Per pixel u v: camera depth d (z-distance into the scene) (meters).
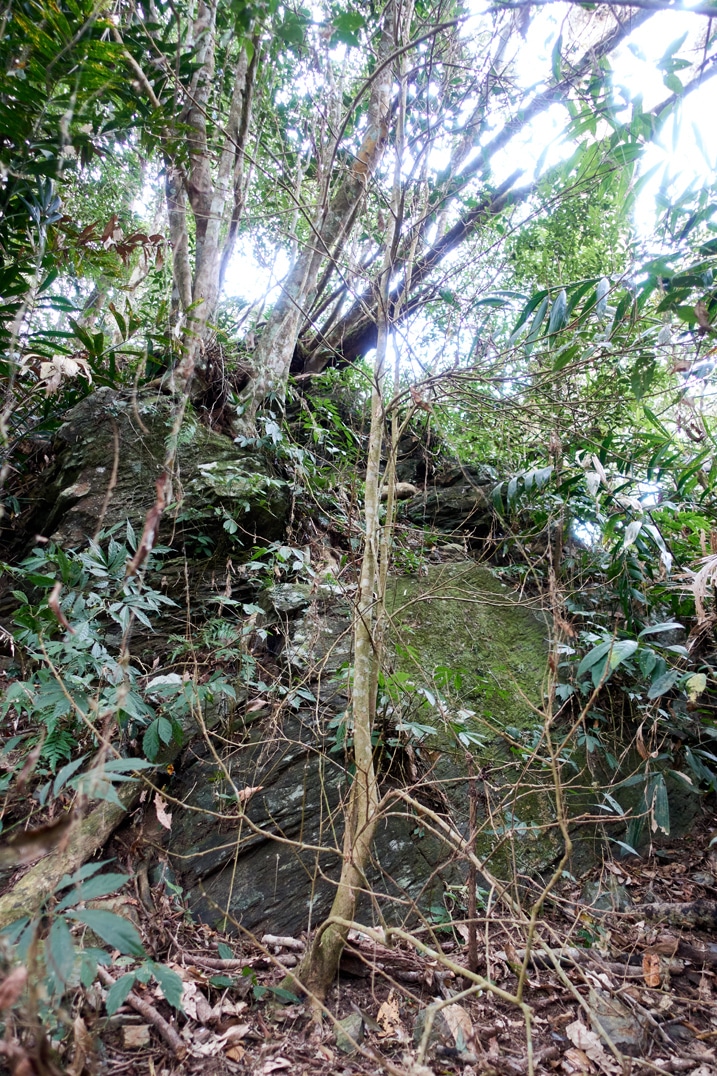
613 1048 1.38
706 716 3.02
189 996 1.76
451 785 2.59
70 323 3.20
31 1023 0.92
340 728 2.32
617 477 3.25
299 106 3.84
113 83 2.20
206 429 3.69
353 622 2.30
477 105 2.72
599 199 4.79
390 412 2.39
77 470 3.34
